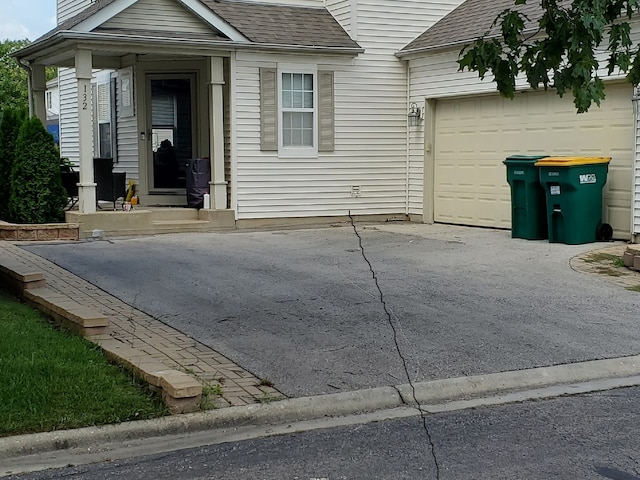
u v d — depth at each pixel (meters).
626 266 11.01
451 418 5.81
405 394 6.22
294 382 6.36
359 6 16.75
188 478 4.71
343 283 10.16
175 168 16.95
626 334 7.84
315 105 16.50
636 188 12.60
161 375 5.84
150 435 5.41
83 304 8.84
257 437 5.44
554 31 6.32
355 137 16.95
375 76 17.06
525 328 8.02
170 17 14.92
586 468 4.82
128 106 17.45
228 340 7.56
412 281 10.27
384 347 7.36
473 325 8.14
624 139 12.95
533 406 6.08
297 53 16.14
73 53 14.80
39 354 6.50
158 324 8.12
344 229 15.91
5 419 5.27
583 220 12.92
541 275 10.59
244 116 15.81
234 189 15.80
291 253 12.59
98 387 5.88
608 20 6.44
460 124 16.27
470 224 16.16
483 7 16.88
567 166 12.59
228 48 15.31
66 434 5.20
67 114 22.22
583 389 6.51
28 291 8.78
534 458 4.99
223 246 13.33
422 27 17.41
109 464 4.95
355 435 5.46
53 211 14.45
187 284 10.09
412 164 17.39
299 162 16.42
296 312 8.67
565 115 13.92
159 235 14.71
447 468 4.83
